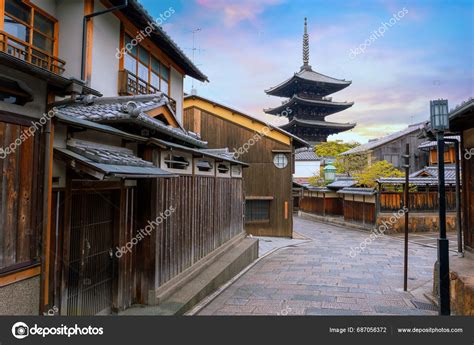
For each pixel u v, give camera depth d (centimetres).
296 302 798
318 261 1370
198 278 854
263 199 2120
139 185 666
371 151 3562
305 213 3794
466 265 749
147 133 679
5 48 536
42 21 795
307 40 4828
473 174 821
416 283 1000
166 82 1288
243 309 740
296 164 4641
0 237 368
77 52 822
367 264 1302
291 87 4556
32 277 407
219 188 1161
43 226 421
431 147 2947
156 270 662
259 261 1377
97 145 577
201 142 919
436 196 2291
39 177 420
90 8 832
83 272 532
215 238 1102
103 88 885
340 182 3128
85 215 540
